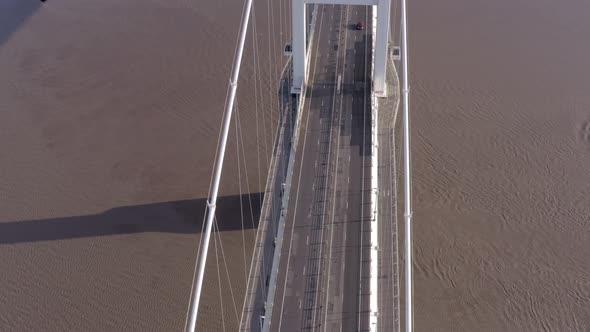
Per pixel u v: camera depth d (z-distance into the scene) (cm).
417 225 6712
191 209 6881
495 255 6450
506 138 7738
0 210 7025
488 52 9012
